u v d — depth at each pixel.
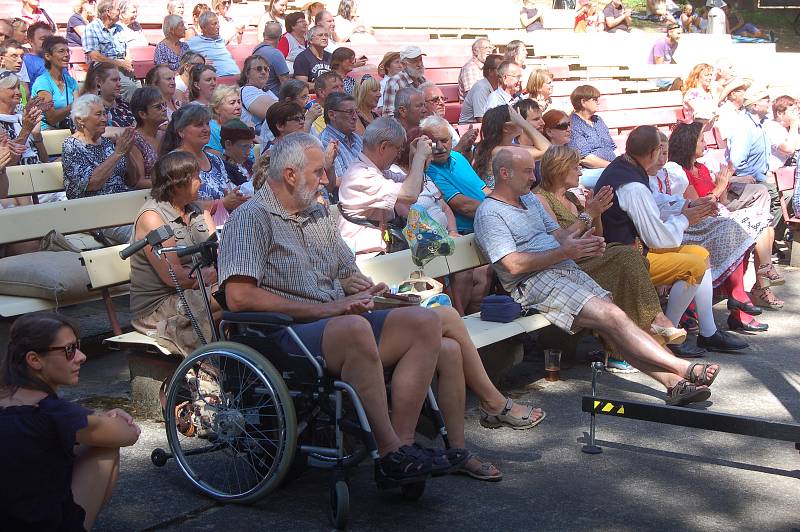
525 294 5.51
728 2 23.70
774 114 10.60
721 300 7.89
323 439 3.93
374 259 5.24
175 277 4.27
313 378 3.74
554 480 4.21
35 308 4.99
